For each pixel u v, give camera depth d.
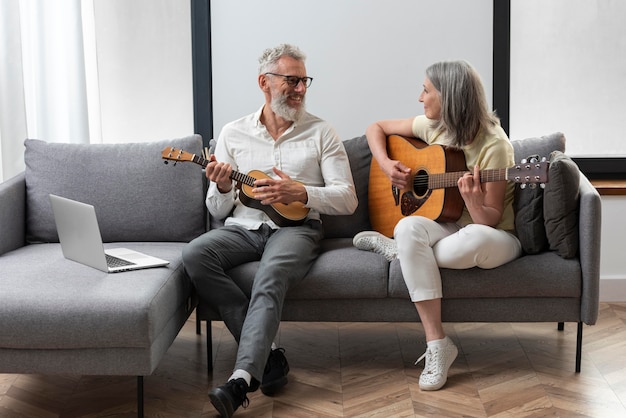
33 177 3.24
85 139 3.74
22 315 2.36
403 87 3.84
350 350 3.17
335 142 3.16
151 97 3.96
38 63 3.71
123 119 3.97
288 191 2.93
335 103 3.87
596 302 2.79
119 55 3.93
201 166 3.28
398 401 2.64
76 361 2.40
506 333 3.35
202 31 3.83
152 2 3.90
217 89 3.88
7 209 3.07
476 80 2.89
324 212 3.03
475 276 2.80
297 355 3.11
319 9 3.81
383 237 2.98
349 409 2.59
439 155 2.92
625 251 3.76
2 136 3.65
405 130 3.22
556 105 3.94
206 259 2.78
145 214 3.20
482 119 2.87
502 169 2.70
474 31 3.80
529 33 3.90
